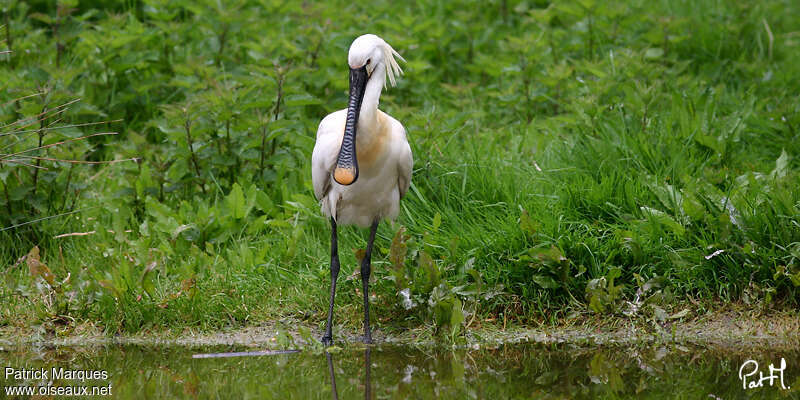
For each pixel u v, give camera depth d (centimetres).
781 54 1691
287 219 1177
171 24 1527
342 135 995
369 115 965
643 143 1225
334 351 940
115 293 997
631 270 1012
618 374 853
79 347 958
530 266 1000
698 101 1386
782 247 979
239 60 1552
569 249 1021
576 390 807
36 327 981
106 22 1482
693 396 789
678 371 862
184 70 1346
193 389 809
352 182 935
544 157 1261
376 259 1105
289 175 1248
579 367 875
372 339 980
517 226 1048
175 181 1223
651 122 1295
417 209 1148
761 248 988
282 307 1038
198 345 964
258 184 1223
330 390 805
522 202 1119
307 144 1218
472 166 1186
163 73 1505
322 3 1631
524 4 1798
